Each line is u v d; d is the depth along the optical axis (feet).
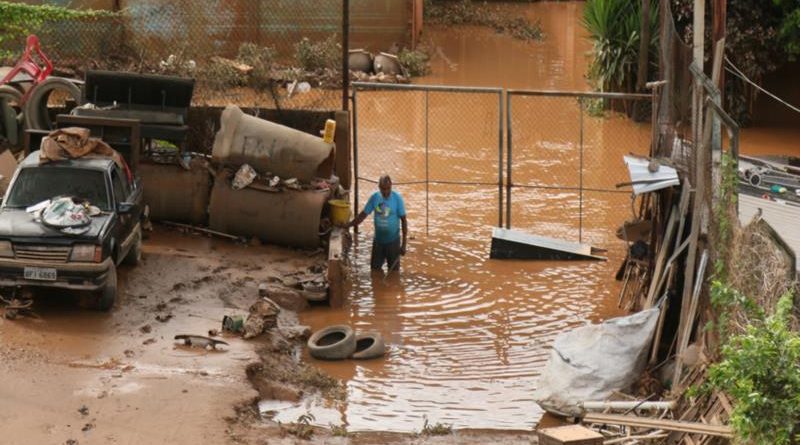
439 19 176.86
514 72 138.72
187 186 73.41
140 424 46.09
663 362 52.19
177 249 70.08
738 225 47.34
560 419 50.24
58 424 45.52
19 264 55.31
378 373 55.52
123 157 67.77
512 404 52.16
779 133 111.65
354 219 72.02
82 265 55.57
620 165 97.19
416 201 86.28
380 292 67.26
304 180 73.10
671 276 55.47
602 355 50.96
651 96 72.74
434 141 103.96
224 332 57.47
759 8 109.70
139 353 53.42
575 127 111.04
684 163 58.90
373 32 138.51
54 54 114.42
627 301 66.49
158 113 73.92
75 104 81.71
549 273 71.61
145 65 109.70
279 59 129.59
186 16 123.65
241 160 72.84
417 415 50.72
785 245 45.60
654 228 63.16
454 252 75.10
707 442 42.14
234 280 65.10
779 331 39.52
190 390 49.67
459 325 62.34
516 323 62.95
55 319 56.59
